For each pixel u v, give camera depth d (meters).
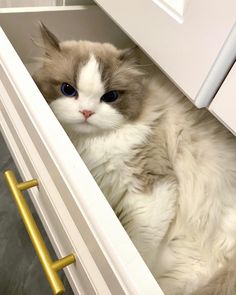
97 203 0.15
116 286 0.14
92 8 0.31
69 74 0.23
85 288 0.18
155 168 0.27
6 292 0.37
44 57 0.26
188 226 0.27
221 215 0.27
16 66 0.20
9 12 0.27
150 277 0.13
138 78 0.26
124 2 0.23
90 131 0.25
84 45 0.26
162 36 0.21
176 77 0.21
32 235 0.19
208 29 0.18
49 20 0.30
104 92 0.24
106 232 0.14
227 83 0.18
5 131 0.26
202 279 0.24
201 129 0.28
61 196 0.18
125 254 0.13
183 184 0.27
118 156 0.26
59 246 0.21
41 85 0.25
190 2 0.18
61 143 0.17
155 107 0.27
